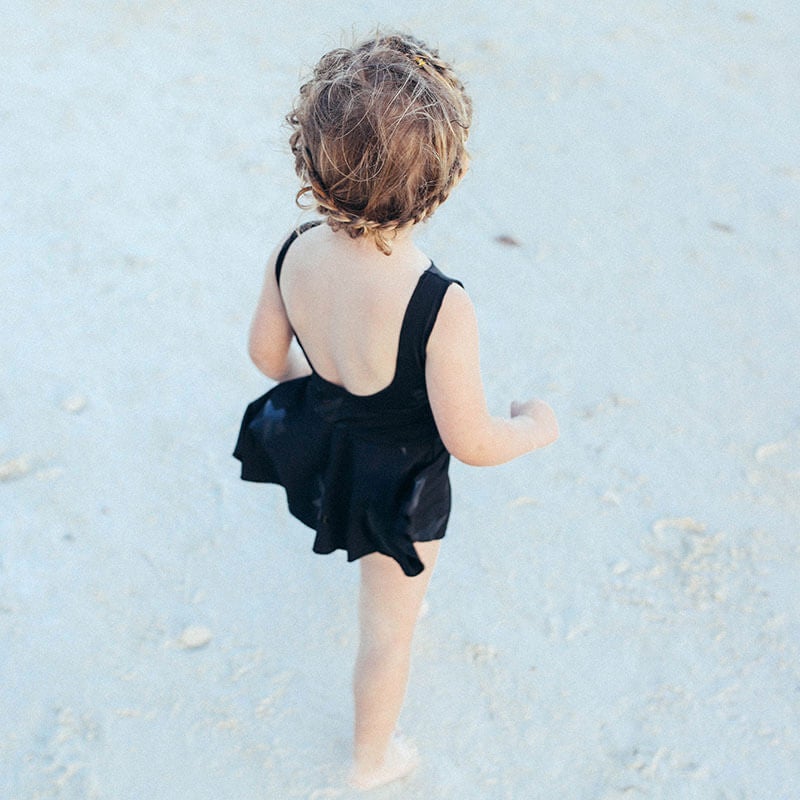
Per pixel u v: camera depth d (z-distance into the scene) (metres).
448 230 3.44
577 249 3.38
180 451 2.54
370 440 1.49
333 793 1.81
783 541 2.34
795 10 5.23
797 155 3.95
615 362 2.90
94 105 4.10
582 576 2.25
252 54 4.56
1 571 2.19
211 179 3.67
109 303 3.03
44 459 2.48
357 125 1.16
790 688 2.01
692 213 3.58
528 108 4.20
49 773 1.81
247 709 1.95
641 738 1.91
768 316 3.10
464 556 2.29
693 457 2.58
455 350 1.31
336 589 2.21
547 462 2.56
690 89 4.41
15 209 3.43
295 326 1.47
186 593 2.18
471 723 1.93
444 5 5.07
